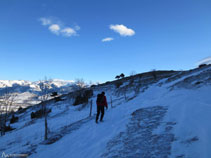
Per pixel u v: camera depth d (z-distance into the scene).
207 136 2.92
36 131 11.21
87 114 15.41
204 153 2.45
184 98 7.00
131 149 3.36
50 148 5.28
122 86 33.66
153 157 2.79
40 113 22.92
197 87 10.11
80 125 7.79
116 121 6.61
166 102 7.33
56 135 6.77
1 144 9.12
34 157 4.74
